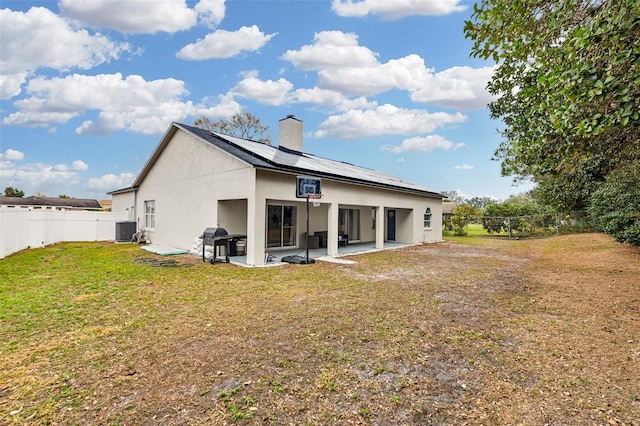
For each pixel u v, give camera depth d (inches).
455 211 927.0
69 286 249.9
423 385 112.3
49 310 191.5
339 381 114.6
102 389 109.0
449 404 101.2
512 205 884.6
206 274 303.6
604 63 122.2
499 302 216.1
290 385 111.6
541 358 133.0
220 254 410.9
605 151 193.9
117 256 412.5
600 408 98.3
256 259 350.9
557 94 137.6
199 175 435.5
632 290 243.4
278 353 136.7
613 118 121.4
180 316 183.8
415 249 544.7
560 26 143.2
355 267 353.7
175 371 121.1
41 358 131.0
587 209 590.9
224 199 388.8
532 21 156.1
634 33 112.7
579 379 115.6
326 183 429.1
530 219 818.2
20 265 336.2
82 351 137.7
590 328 166.9
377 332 160.9
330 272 321.4
